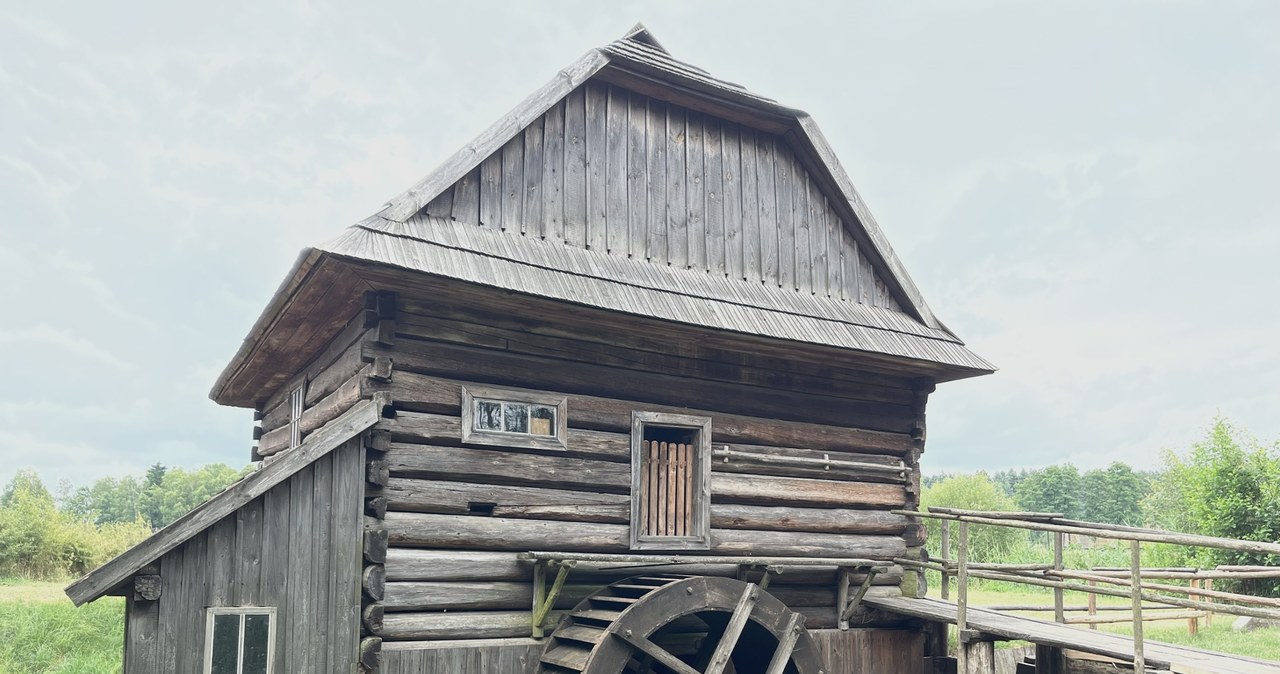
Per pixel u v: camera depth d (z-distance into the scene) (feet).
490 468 26.71
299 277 25.70
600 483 28.55
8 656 47.29
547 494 27.68
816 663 29.66
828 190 36.04
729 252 33.12
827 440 33.65
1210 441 71.56
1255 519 66.23
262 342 32.94
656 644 28.86
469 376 27.02
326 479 24.48
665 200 32.01
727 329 29.22
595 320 28.63
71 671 45.32
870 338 32.86
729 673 31.27
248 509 23.49
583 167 30.40
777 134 35.37
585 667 24.77
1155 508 105.40
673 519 30.09
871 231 35.88
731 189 33.76
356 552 24.57
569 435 28.22
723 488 30.96
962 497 137.59
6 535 81.97
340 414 29.12
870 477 34.68
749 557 30.01
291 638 23.49
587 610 27.78
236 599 23.08
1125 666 27.66
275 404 42.37
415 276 24.48
